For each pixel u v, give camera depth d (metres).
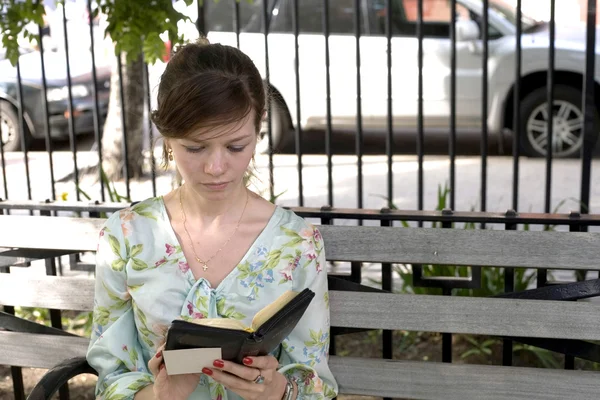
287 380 1.85
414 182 7.08
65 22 3.84
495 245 2.06
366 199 6.54
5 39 3.42
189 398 1.87
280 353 1.97
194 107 1.69
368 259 2.16
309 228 1.96
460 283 2.17
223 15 7.44
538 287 2.09
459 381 2.15
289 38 7.34
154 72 6.48
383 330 2.24
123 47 3.29
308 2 7.30
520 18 3.16
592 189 6.54
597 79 6.99
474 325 2.11
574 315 2.04
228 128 1.73
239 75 1.78
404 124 7.40
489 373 2.13
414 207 6.23
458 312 2.11
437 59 7.29
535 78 7.30
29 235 2.34
